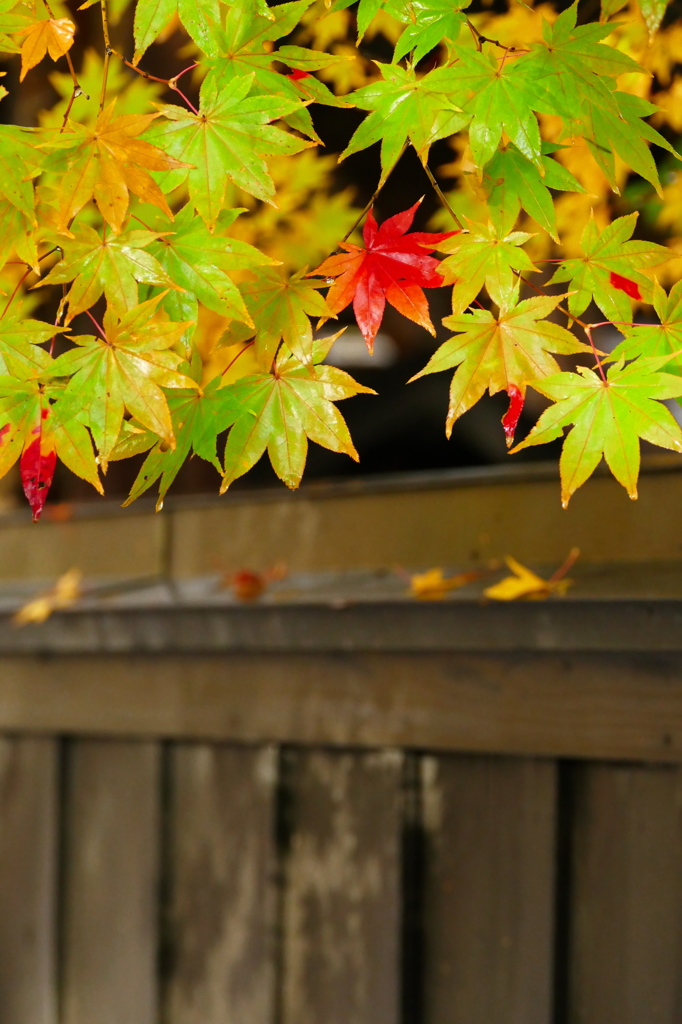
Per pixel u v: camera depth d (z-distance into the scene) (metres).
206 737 3.93
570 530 3.90
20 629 4.02
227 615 3.87
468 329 3.48
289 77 3.52
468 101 3.48
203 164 3.45
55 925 4.01
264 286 3.49
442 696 3.79
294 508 4.09
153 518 4.21
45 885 4.02
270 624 3.84
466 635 3.73
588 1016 3.72
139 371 3.44
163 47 4.39
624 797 3.72
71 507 4.30
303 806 3.88
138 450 3.48
